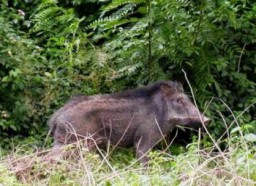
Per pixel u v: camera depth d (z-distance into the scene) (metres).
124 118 10.80
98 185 8.36
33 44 13.63
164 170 9.07
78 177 8.98
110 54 13.09
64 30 13.67
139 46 12.70
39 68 13.27
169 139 12.16
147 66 12.77
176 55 12.48
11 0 15.28
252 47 13.57
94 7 15.12
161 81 10.98
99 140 10.68
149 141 10.80
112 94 11.06
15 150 11.86
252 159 8.27
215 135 12.31
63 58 13.40
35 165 9.59
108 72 12.98
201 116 10.65
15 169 9.55
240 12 13.59
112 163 10.55
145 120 10.81
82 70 13.30
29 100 12.80
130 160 10.88
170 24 12.36
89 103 10.77
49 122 11.06
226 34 13.00
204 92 12.43
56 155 10.06
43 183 9.20
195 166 8.41
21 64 12.93
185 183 7.84
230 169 8.20
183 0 12.50
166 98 10.83
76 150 10.07
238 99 13.12
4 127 12.39
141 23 12.47
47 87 12.93
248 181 7.67
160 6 12.31
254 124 12.26
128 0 12.34
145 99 10.96
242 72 13.46
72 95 12.94
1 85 12.77
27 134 12.83
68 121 10.57
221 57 12.86
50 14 13.77
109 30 13.99
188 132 12.52
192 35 12.44
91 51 13.20
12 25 14.07
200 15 12.30
